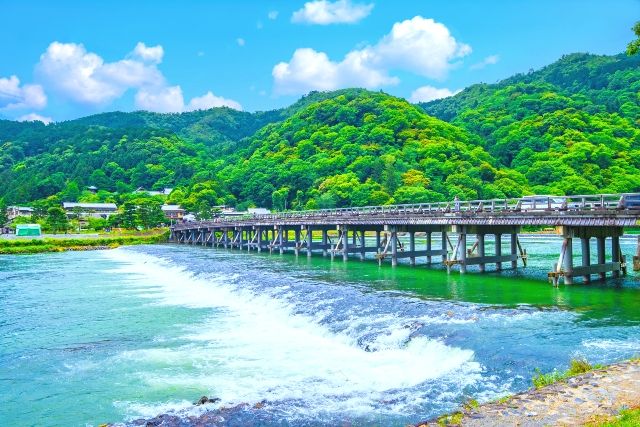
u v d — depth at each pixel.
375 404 16.39
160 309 35.38
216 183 176.50
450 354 20.38
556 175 141.75
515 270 44.50
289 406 16.53
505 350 19.58
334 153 167.62
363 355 22.56
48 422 17.25
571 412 12.45
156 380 20.66
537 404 13.10
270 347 24.64
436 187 132.88
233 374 20.89
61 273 59.44
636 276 37.50
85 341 27.22
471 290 33.47
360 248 60.66
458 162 147.50
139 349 25.25
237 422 15.32
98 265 69.38
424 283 37.41
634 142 164.38
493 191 132.00
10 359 24.30
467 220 40.53
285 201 153.75
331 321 27.36
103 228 139.12
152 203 147.12
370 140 171.88
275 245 76.75
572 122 172.50
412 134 169.88
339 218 59.00
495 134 187.38
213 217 142.12
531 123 179.50
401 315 26.44
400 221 48.38
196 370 21.64
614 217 29.42
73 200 184.25
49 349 25.84
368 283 37.91
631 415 11.70
